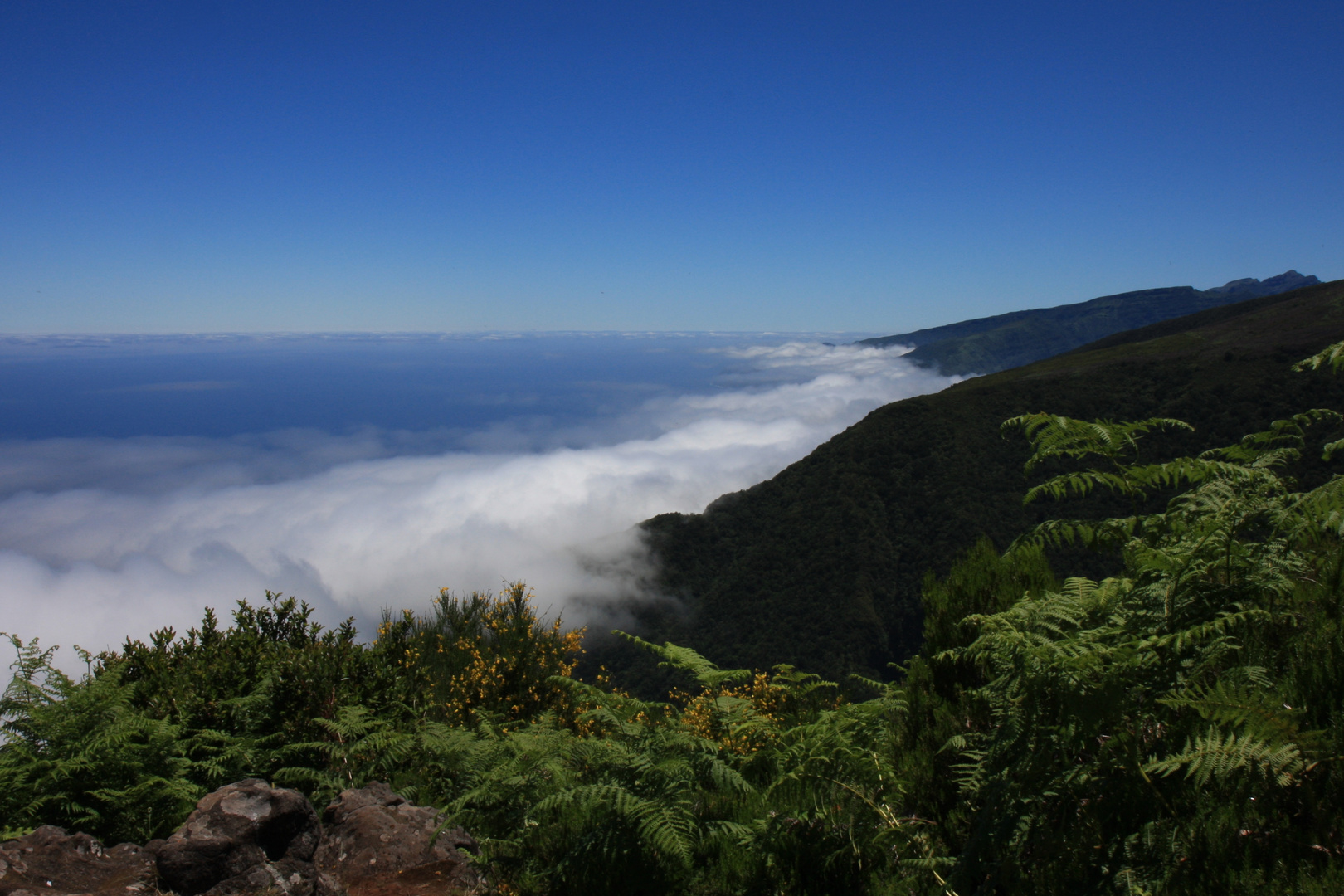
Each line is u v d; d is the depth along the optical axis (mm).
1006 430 3621
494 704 6027
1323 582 3180
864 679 4027
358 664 5293
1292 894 1822
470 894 3160
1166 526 3018
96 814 3410
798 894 2803
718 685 4457
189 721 4457
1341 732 2090
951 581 3900
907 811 3115
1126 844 2184
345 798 3760
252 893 2965
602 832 3016
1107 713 2176
